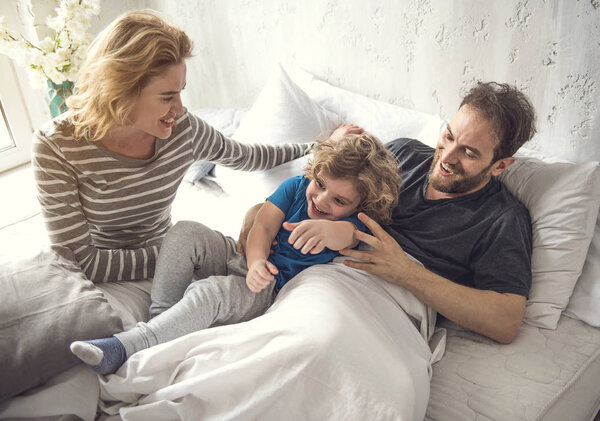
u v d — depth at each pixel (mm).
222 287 1144
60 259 1186
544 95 1680
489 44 1728
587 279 1354
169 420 996
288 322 1012
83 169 1222
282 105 1954
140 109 1150
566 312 1337
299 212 1310
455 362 1204
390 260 1204
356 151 1227
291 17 2221
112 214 1300
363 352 977
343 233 1196
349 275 1210
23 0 2438
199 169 2004
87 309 1070
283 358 958
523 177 1443
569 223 1331
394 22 1924
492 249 1250
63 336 1024
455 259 1306
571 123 1656
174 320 1090
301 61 2297
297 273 1266
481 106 1222
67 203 1217
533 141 1769
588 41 1530
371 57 2057
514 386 1112
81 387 1025
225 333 1028
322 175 1229
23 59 2037
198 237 1235
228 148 1487
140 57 1082
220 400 964
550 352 1206
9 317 1023
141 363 994
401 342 1104
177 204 1893
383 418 922
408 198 1425
